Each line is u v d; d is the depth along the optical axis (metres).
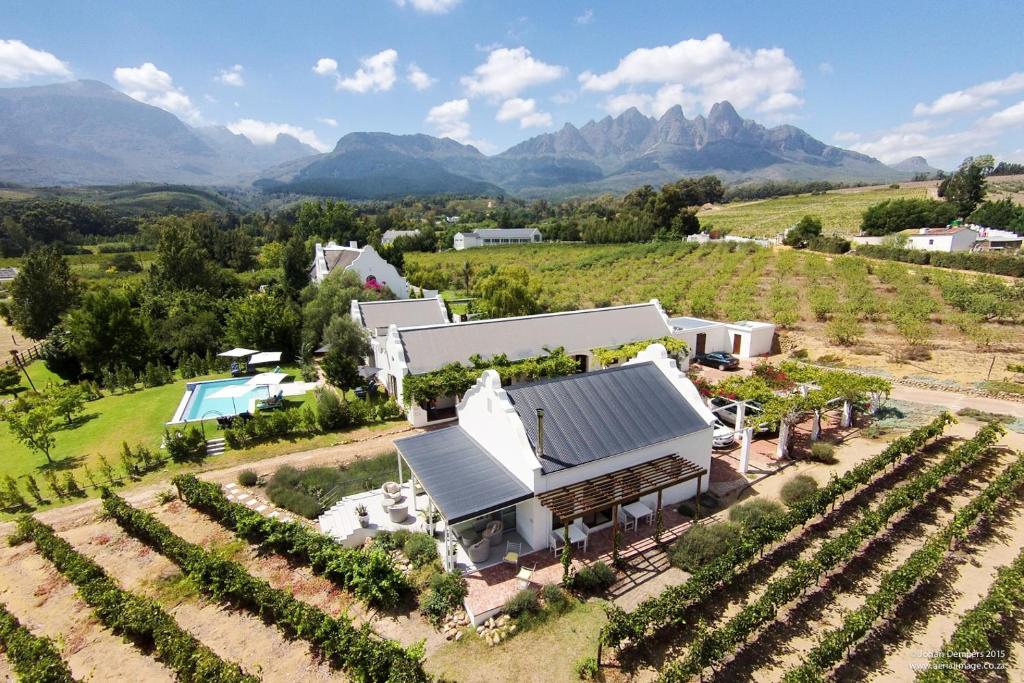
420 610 17.61
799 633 16.31
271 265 121.12
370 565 17.98
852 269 74.62
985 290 55.94
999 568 17.73
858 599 17.67
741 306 61.28
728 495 24.83
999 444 28.16
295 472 26.42
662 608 15.88
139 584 18.94
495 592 18.17
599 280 87.81
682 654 15.56
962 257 74.00
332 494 24.81
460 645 16.09
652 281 83.50
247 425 30.84
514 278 52.78
